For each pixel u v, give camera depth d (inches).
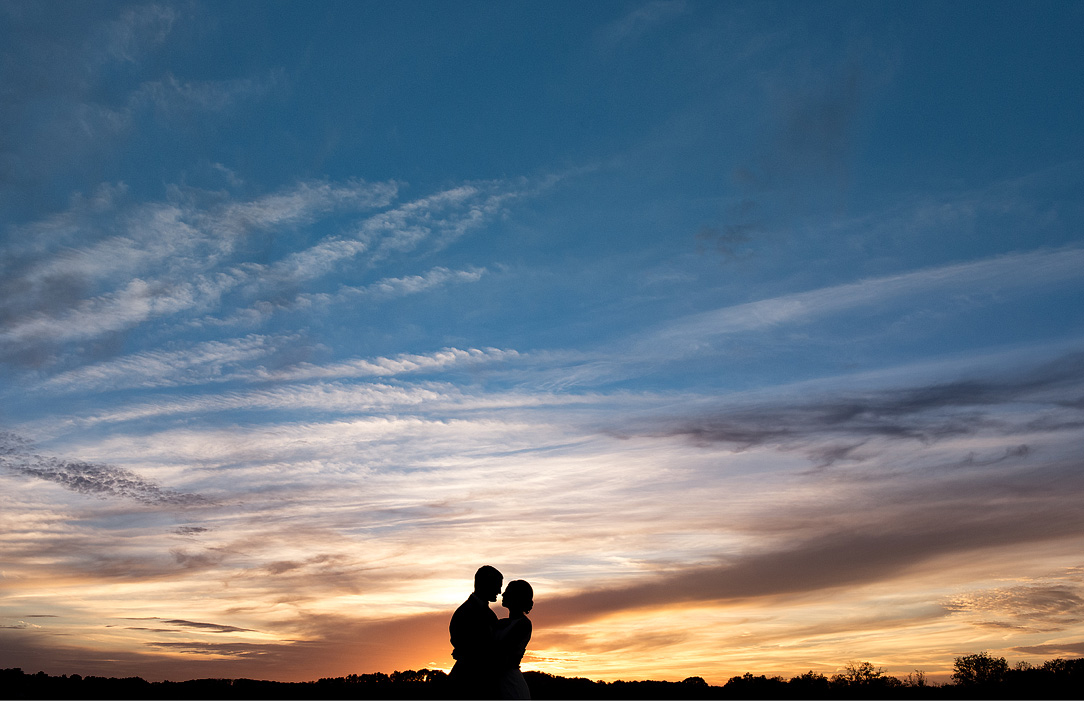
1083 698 1011.3
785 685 1097.4
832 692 1061.1
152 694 1227.9
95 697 1226.0
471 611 372.8
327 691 859.4
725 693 1067.9
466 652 366.6
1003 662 1037.8
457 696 362.9
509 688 362.9
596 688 869.8
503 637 365.1
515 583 380.8
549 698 813.2
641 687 996.6
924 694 1086.4
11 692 1201.4
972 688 1053.8
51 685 1208.8
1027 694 1018.7
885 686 1078.4
